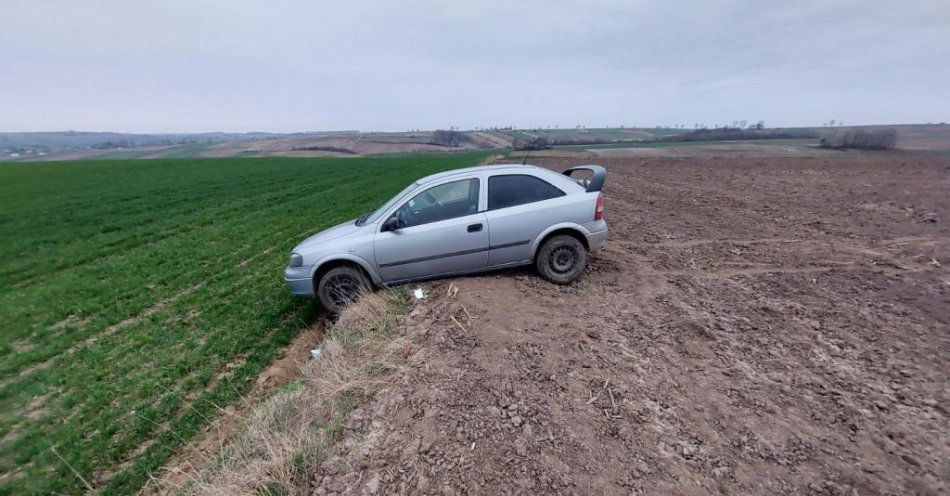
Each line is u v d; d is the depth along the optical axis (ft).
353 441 10.75
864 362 13.08
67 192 70.69
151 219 47.21
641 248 25.59
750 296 18.08
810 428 10.36
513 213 19.12
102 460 12.29
